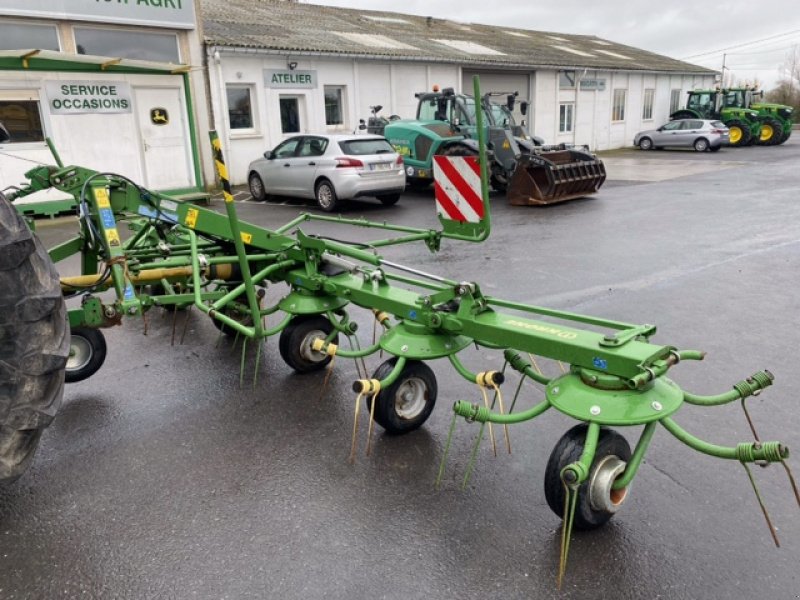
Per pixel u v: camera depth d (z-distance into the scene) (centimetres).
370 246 475
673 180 1759
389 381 367
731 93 3086
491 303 369
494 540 299
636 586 268
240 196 1541
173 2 1393
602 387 284
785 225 1062
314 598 266
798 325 579
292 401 449
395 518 317
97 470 364
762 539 295
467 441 390
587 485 283
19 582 279
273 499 335
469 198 362
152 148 1395
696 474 348
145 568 286
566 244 952
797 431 389
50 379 297
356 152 1280
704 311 623
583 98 2820
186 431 408
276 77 1723
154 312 665
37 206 1202
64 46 1259
